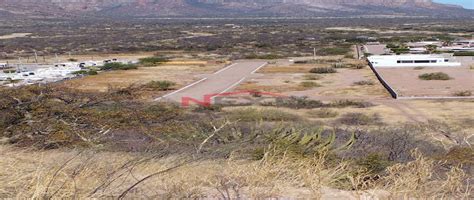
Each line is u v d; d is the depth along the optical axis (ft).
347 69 185.88
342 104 106.73
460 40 357.00
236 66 207.10
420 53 256.73
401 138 37.91
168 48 331.57
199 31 554.87
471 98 111.55
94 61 235.20
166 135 25.12
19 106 24.75
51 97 27.63
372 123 79.97
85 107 28.17
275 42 375.66
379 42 358.84
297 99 113.29
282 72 180.96
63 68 200.44
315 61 222.28
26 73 175.83
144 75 175.73
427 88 128.77
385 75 157.99
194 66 209.15
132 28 624.18
